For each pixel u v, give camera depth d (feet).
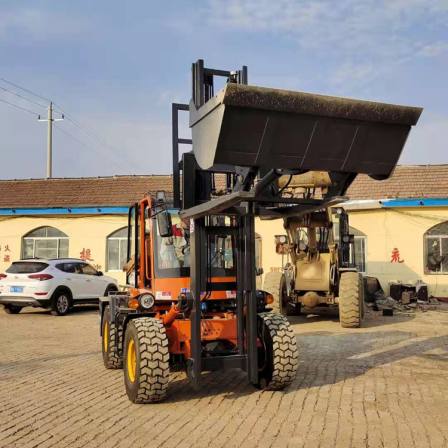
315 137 18.67
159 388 21.49
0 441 17.58
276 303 49.01
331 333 41.63
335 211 50.96
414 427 18.80
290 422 19.40
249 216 22.91
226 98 17.20
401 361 30.53
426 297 63.26
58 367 29.50
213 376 26.71
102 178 85.71
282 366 22.88
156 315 24.84
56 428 18.90
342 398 22.61
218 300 24.62
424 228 67.21
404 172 74.33
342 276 45.68
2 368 29.25
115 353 28.22
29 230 78.33
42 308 60.85
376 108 18.74
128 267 30.99
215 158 18.04
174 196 24.39
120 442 17.47
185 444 17.25
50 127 119.85
